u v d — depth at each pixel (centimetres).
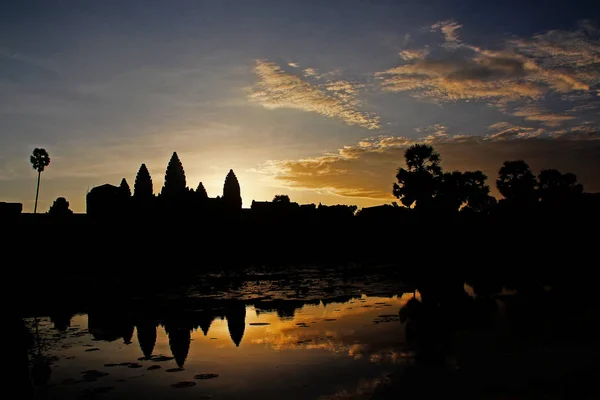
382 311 1509
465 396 694
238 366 887
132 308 1641
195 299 1856
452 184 4575
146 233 3378
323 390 737
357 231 4397
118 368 883
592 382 743
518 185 4709
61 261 2922
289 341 1091
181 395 726
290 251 3953
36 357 973
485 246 4022
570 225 3716
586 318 1284
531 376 780
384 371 829
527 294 1784
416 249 4272
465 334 1110
